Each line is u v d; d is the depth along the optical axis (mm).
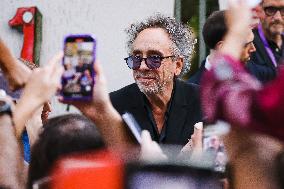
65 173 1737
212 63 1869
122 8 6996
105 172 1732
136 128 2557
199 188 1761
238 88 1815
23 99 2406
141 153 1951
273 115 1762
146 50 4180
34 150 2074
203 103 1867
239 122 1799
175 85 4383
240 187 1818
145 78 4195
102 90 2518
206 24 4746
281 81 1763
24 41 6855
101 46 6992
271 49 5387
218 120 1843
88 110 2529
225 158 1871
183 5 6895
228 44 2213
